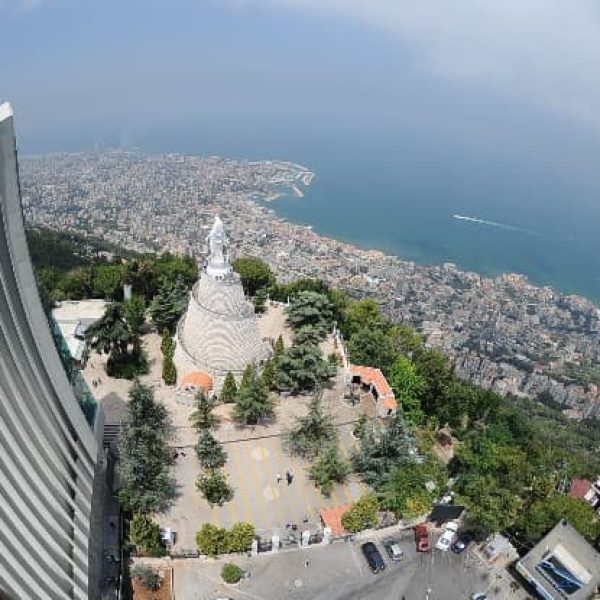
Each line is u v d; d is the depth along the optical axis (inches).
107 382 3695.9
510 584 2738.7
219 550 2642.7
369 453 3115.2
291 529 2834.6
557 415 6702.8
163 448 2942.9
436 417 3897.6
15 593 1754.4
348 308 4879.4
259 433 3398.1
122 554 2600.9
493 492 2947.8
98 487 2832.2
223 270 3595.0
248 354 3681.1
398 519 2967.5
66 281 4825.3
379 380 3784.5
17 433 1946.4
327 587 2613.2
